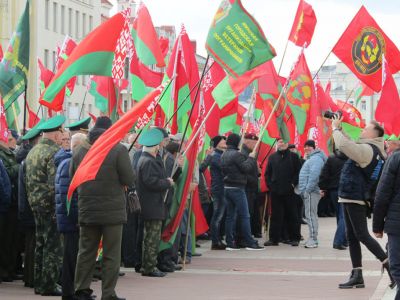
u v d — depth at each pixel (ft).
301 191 61.21
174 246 48.49
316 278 45.14
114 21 40.42
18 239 42.34
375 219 30.63
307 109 60.08
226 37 44.96
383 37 53.83
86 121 38.91
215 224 59.41
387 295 37.96
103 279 34.47
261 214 69.26
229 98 48.60
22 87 46.26
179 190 46.83
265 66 60.64
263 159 67.97
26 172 37.63
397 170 30.12
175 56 50.52
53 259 37.37
